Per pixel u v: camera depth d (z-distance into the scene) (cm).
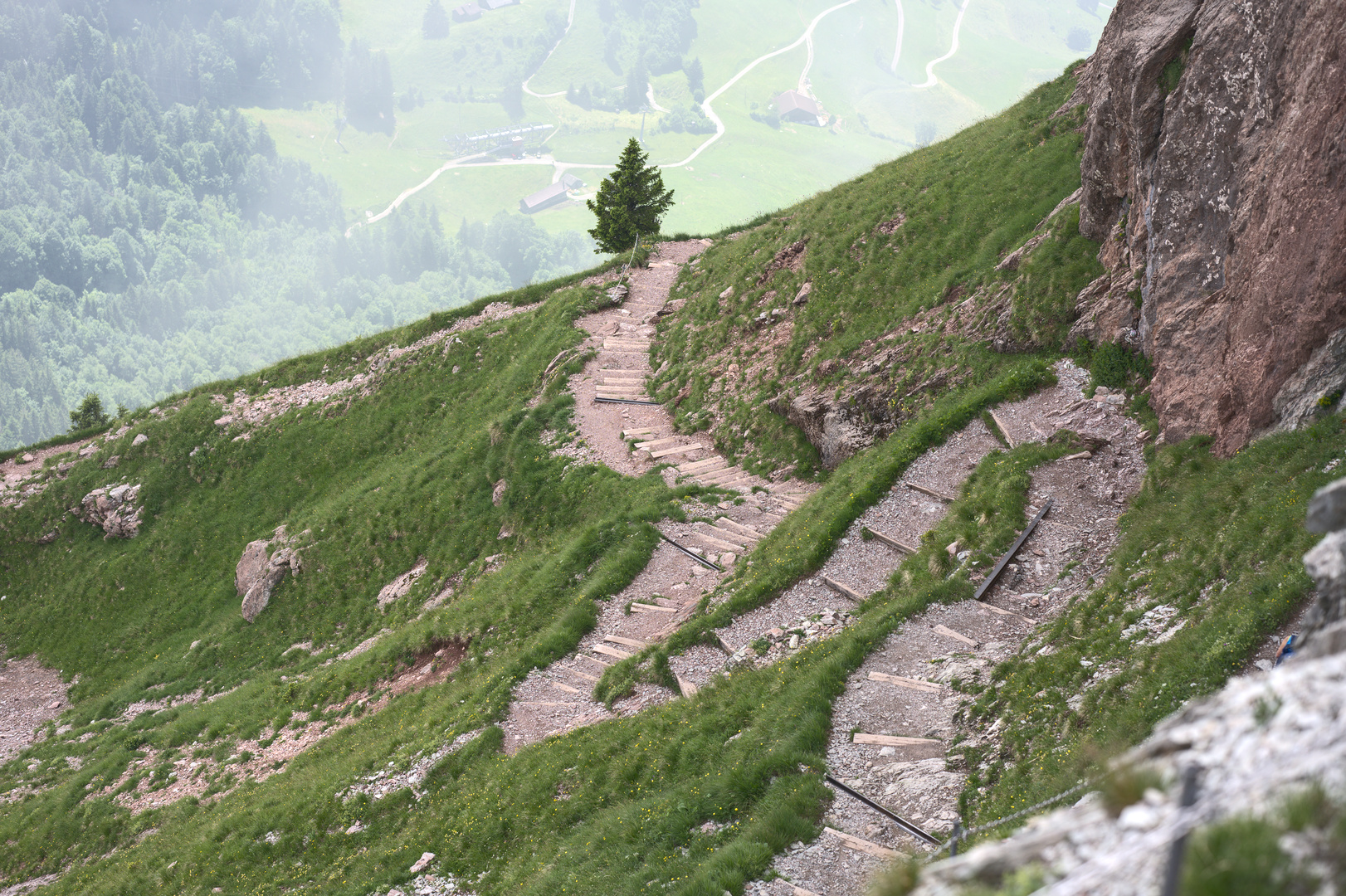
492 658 3155
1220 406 2130
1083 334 2972
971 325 3403
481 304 6359
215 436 6134
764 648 2402
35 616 5650
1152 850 380
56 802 3622
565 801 2159
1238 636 1348
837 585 2555
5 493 6381
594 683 2689
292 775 3119
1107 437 2600
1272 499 1659
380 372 6059
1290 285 1861
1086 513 2355
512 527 4106
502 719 2678
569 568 3356
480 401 5366
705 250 6034
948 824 1469
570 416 4488
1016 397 2977
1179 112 2384
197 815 3148
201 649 4762
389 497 4806
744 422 3997
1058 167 3759
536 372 5156
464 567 4194
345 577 4612
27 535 6131
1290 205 1859
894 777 1653
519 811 2219
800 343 4091
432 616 3766
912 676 1962
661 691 2472
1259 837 355
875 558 2631
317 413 5997
